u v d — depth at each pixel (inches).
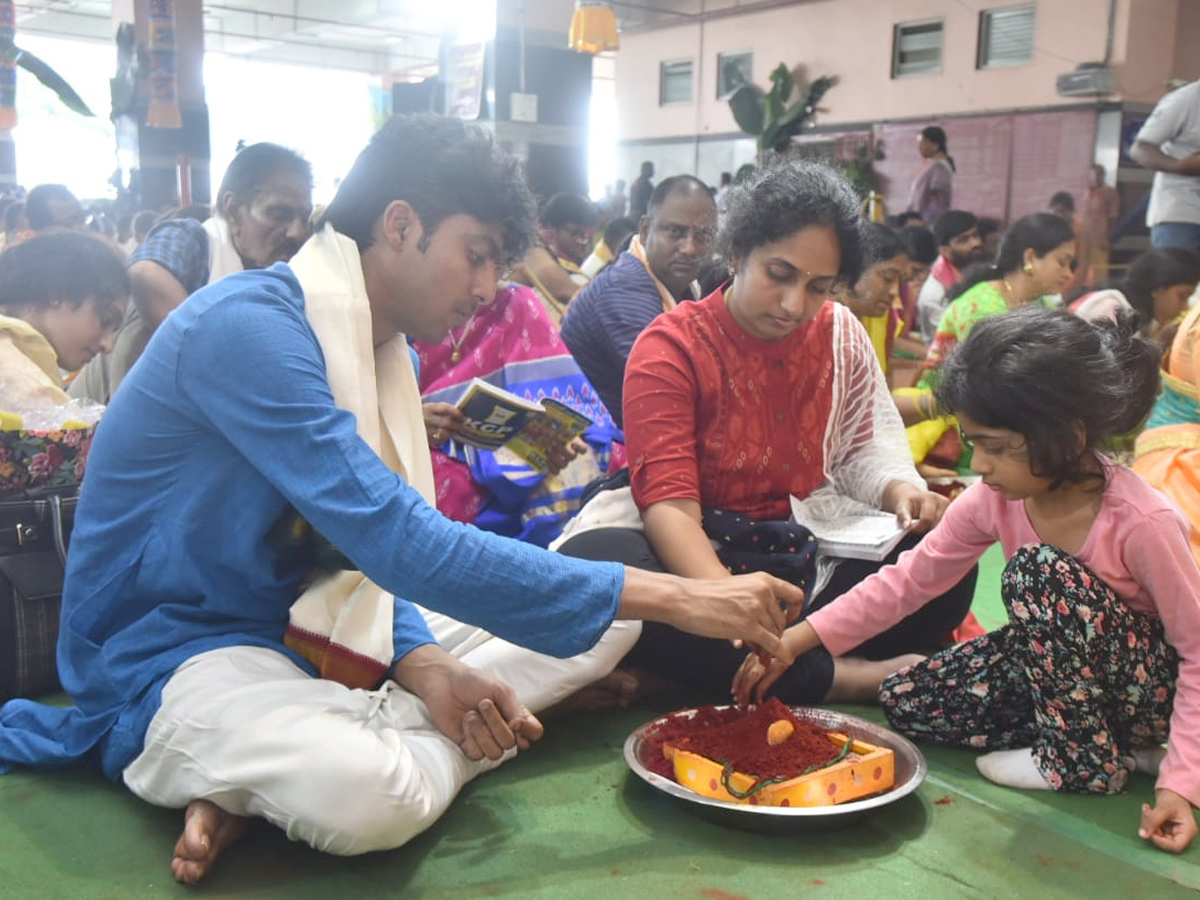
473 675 72.9
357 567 68.8
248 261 133.8
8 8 367.9
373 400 70.6
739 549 94.5
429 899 64.5
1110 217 426.3
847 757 75.4
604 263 234.4
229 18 824.9
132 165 421.7
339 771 63.7
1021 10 490.3
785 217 86.0
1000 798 78.5
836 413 100.8
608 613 66.6
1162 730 80.1
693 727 82.2
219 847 67.3
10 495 94.4
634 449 92.7
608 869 68.1
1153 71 460.8
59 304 103.1
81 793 77.2
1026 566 76.9
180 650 71.2
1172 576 73.9
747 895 65.0
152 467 70.5
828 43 575.2
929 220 439.5
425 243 69.5
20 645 93.2
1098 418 71.1
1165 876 67.6
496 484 113.5
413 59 946.1
